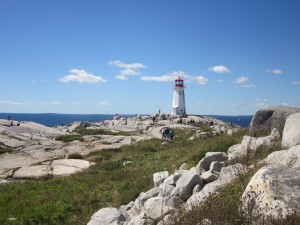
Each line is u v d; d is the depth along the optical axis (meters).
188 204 9.31
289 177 6.94
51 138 47.41
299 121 12.34
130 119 83.56
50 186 18.92
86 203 14.95
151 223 9.13
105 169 23.58
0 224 13.00
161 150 29.48
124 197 14.33
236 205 7.09
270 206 6.39
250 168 9.91
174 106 93.25
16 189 18.81
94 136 46.62
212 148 18.31
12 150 36.28
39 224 12.89
